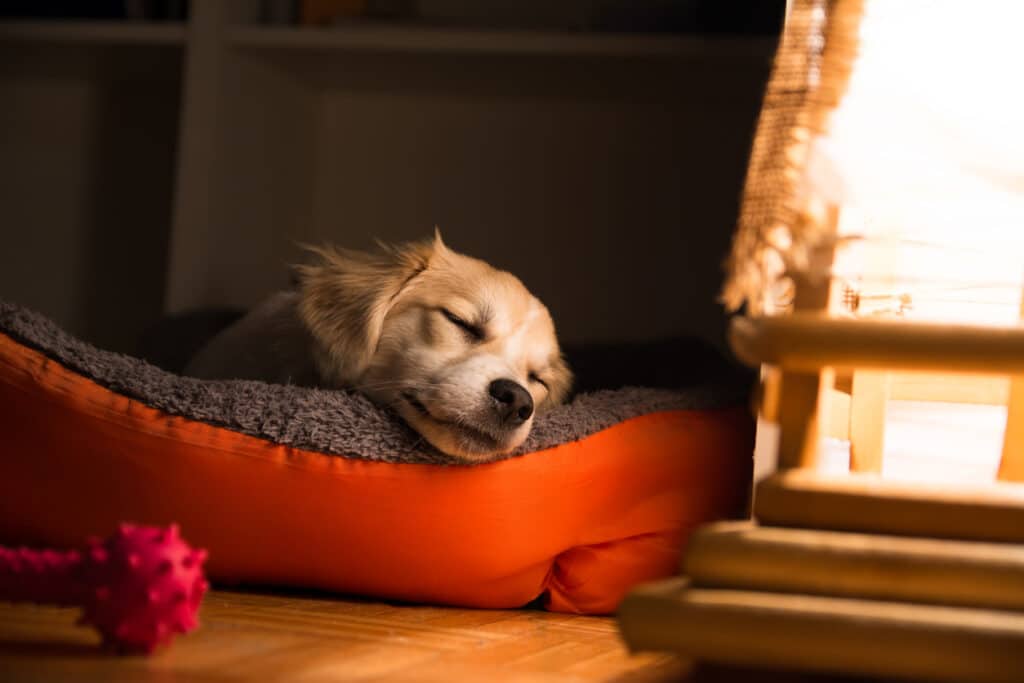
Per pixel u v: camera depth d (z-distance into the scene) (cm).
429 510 136
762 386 104
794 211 103
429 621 135
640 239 293
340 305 169
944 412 141
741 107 287
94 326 317
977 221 113
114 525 135
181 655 100
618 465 150
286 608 134
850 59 105
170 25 266
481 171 300
